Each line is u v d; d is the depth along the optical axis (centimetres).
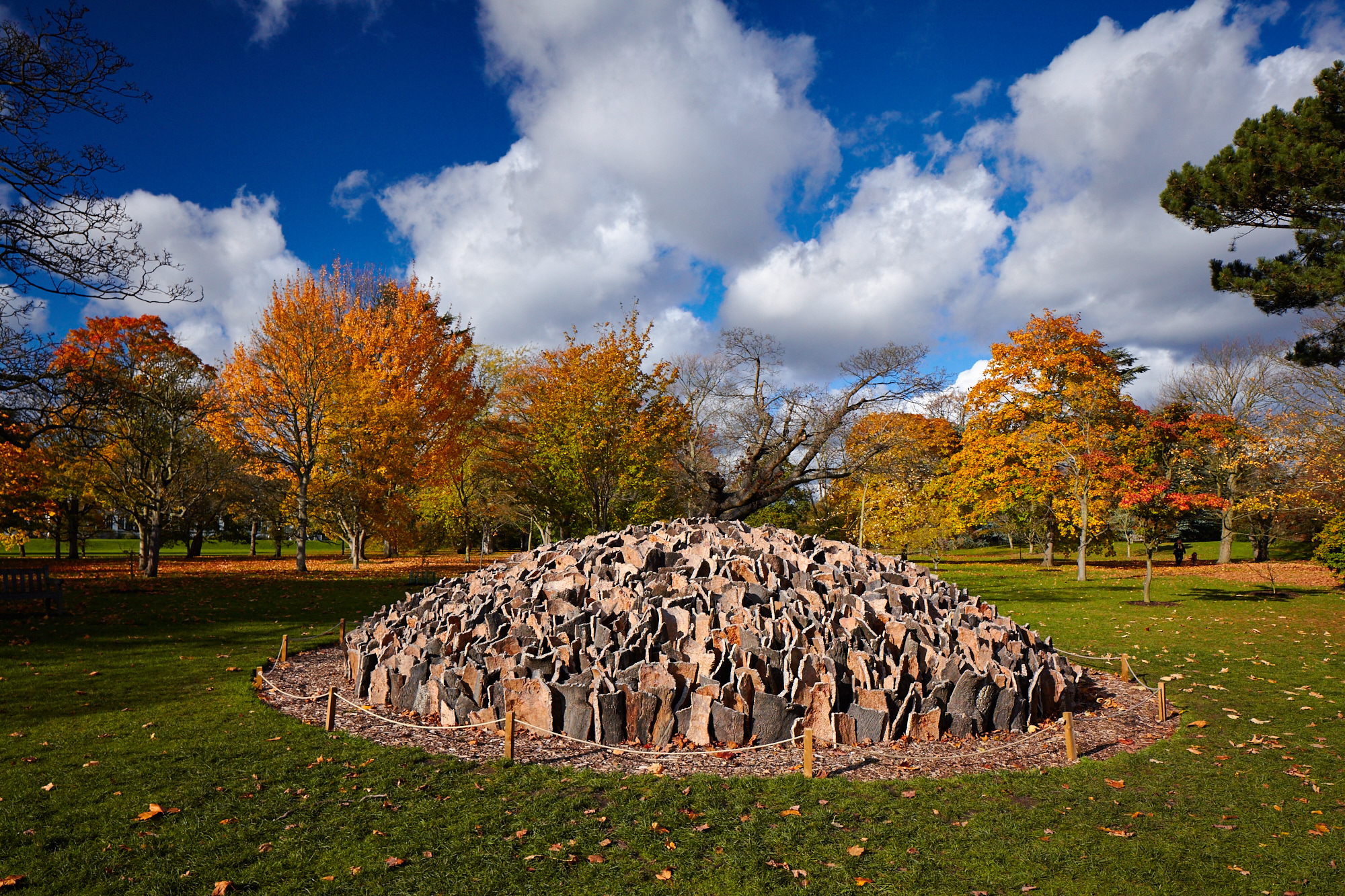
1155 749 664
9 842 447
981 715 689
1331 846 464
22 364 1326
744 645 714
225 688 835
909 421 2947
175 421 2161
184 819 484
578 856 440
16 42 1137
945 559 3991
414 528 3378
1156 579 2506
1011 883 413
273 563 3108
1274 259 1417
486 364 3609
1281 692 905
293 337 2423
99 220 1238
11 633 1170
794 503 3372
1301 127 1275
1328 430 2514
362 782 552
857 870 426
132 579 2108
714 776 571
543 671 701
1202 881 417
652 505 2591
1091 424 2738
